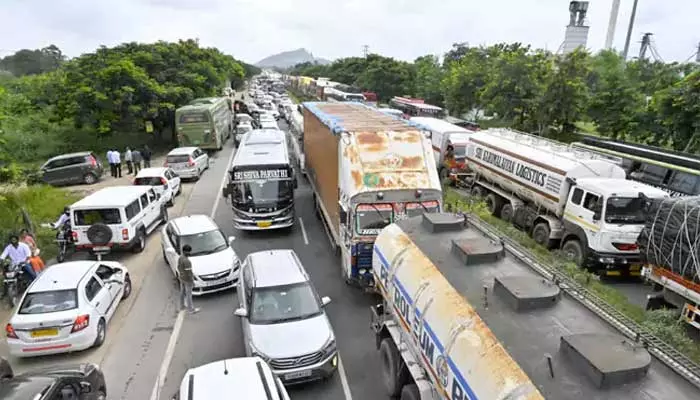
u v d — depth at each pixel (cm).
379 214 1088
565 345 457
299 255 1454
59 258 1402
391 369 779
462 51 6981
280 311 914
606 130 2700
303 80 8306
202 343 985
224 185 2353
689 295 973
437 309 600
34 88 4019
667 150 1873
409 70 6481
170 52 4162
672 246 1003
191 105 3183
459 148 2306
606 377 405
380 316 866
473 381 482
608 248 1252
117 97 2997
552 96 2745
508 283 574
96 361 926
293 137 3181
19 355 910
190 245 1247
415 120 2769
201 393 616
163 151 3453
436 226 801
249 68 17262
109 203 1359
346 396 819
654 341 486
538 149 1669
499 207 1855
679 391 405
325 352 835
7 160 2067
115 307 1092
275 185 1588
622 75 2811
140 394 828
